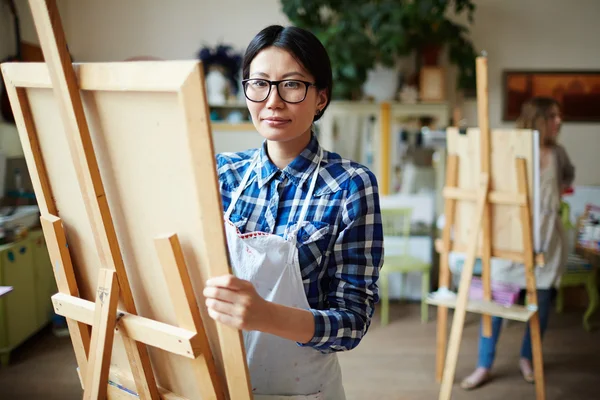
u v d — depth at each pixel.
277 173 1.03
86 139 0.82
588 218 3.66
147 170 0.79
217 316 0.76
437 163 4.06
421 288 3.95
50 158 0.95
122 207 0.85
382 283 3.52
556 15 4.25
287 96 0.93
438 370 2.68
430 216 3.98
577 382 2.68
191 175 0.74
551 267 2.58
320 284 1.01
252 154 1.14
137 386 0.95
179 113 0.71
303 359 1.03
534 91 4.30
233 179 1.11
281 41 0.91
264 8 4.23
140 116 0.76
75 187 0.93
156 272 0.86
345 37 3.69
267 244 0.97
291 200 1.02
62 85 0.80
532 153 2.09
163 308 0.88
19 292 2.92
